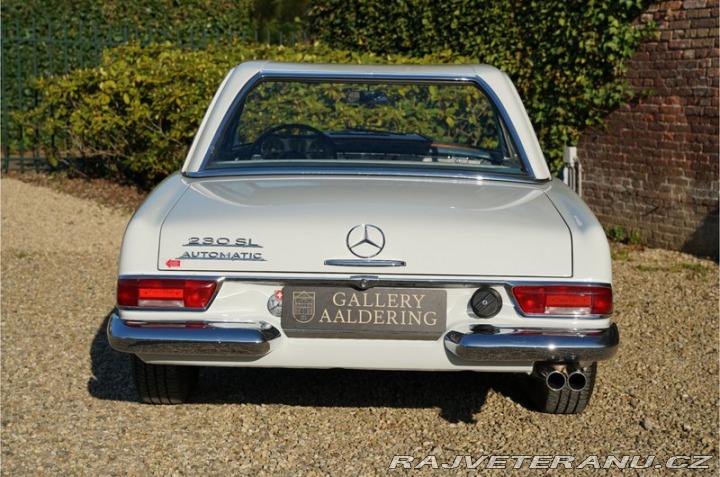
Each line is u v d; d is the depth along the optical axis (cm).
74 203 1211
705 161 994
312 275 434
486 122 541
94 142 1276
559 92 1121
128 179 1335
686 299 816
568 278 434
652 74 1044
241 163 524
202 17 1745
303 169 513
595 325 436
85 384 580
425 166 520
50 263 926
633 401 562
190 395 556
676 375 612
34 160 1423
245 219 440
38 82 1303
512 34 1157
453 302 438
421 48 1288
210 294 435
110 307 764
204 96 1142
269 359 446
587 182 1140
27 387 572
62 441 491
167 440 494
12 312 745
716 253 989
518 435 509
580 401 526
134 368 518
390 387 579
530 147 529
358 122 540
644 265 962
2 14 1595
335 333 438
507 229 437
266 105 544
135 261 438
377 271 433
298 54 1205
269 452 481
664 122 1036
